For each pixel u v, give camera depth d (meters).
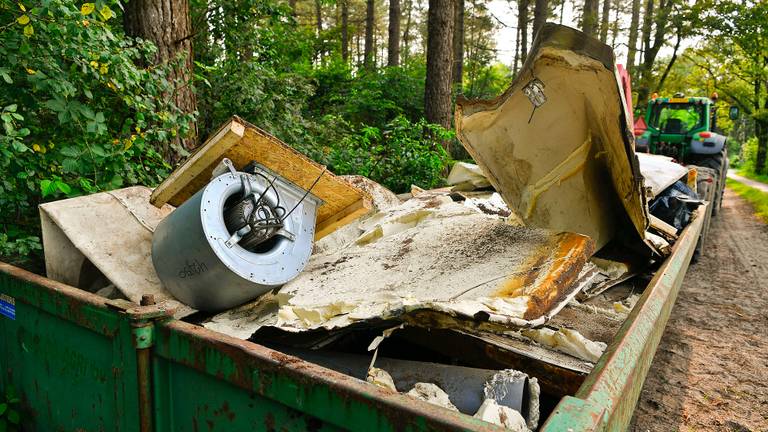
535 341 2.21
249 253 2.27
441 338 2.21
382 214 3.55
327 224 3.00
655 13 23.09
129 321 1.61
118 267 2.48
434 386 1.77
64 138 3.65
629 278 3.46
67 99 3.57
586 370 1.96
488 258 2.48
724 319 5.18
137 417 1.65
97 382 1.83
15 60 3.14
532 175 2.90
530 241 2.55
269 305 2.40
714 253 8.53
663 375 3.89
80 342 1.90
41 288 2.01
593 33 20.41
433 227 3.00
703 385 3.74
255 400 1.40
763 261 7.91
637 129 11.99
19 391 2.28
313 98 12.48
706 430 3.16
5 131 3.17
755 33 21.50
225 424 1.49
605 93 2.27
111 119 4.22
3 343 2.35
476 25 26.52
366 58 17.47
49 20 3.20
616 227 3.34
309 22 29.70
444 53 9.46
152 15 4.64
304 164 2.48
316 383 1.24
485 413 1.52
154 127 3.97
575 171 2.82
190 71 4.86
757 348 4.43
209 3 6.54
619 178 2.80
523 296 2.02
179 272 2.26
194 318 2.40
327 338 2.14
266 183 2.43
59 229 2.60
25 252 3.04
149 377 1.65
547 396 2.08
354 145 7.86
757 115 28.17
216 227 2.17
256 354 1.36
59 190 3.29
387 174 7.32
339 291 2.34
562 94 2.45
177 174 2.52
